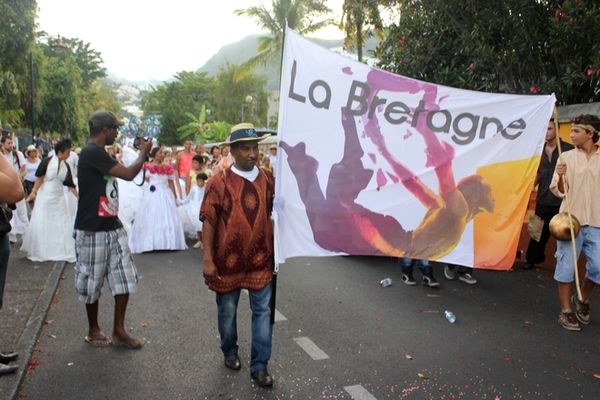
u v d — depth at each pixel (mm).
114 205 4273
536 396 3607
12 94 21219
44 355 4152
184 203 9367
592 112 6859
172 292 5953
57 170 7270
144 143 4207
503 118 4324
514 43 8016
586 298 5211
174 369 3924
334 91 3986
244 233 3596
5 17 19188
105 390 3582
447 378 3852
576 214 4984
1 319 4828
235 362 3928
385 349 4375
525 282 6656
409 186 4211
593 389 3727
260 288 3645
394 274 6906
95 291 4199
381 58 10586
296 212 3939
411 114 4191
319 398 3514
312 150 3955
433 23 9266
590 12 6902
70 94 40812
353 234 4105
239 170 3660
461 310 5469
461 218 4324
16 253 7770
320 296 5859
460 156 4297
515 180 4352
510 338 4688
